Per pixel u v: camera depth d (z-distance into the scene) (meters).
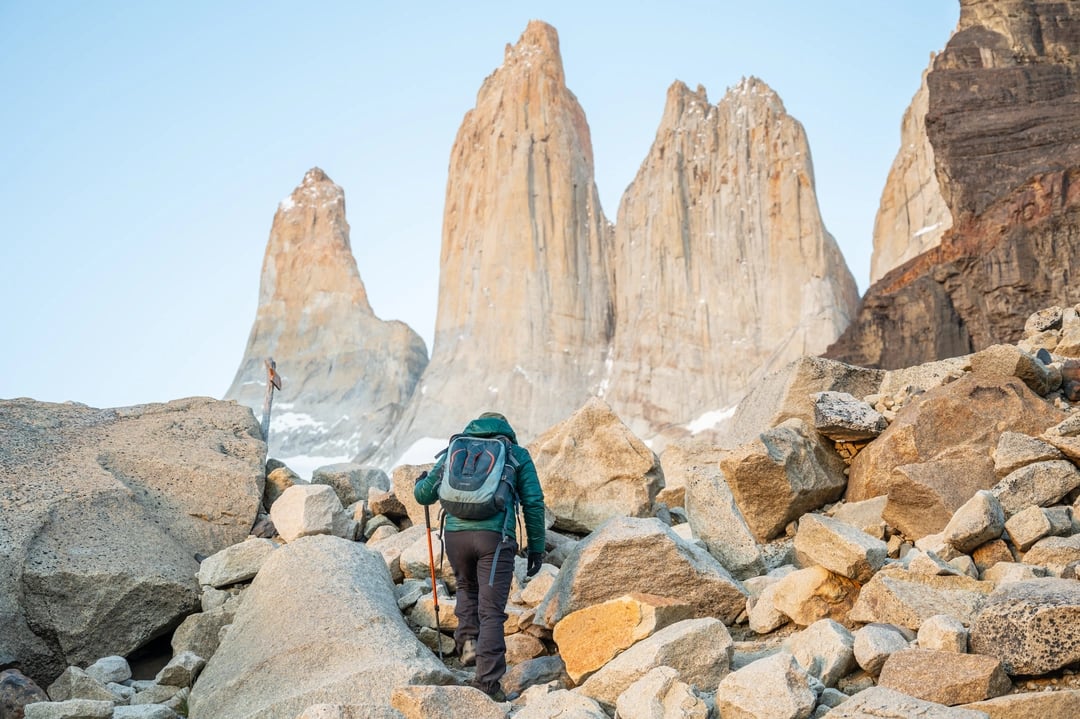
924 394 8.99
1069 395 9.09
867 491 8.73
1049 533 6.99
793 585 6.72
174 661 7.00
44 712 6.00
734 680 5.26
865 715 4.90
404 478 9.21
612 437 8.82
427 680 6.17
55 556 7.57
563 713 5.46
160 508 8.80
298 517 8.45
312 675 6.27
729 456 8.75
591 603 6.75
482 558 6.34
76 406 10.21
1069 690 4.96
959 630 5.54
